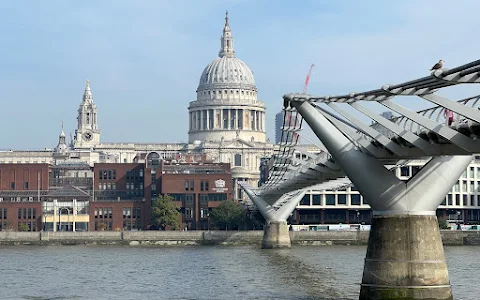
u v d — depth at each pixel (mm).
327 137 69125
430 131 57094
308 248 179875
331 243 199375
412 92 51719
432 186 67812
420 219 67938
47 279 104188
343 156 68688
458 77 44969
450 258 139125
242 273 109750
